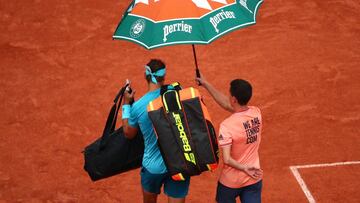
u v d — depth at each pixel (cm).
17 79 3941
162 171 2011
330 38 4322
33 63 4144
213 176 2914
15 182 2933
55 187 2891
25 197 2817
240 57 4103
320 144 3131
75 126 3409
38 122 3456
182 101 1911
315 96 3606
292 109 3478
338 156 3022
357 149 3077
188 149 1883
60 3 4994
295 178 2856
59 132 3356
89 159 2170
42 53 4278
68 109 3581
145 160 2033
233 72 3919
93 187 2884
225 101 2098
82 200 2791
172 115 1894
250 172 1938
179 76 3897
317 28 4462
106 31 4566
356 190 2744
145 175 2083
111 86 3822
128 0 5050
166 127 1888
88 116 3506
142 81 3862
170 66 4025
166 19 1844
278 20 4594
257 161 1997
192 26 1825
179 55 4162
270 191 2769
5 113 3556
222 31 1833
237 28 1848
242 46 4247
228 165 1936
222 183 2019
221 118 3419
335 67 3931
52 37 4500
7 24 4703
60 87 3834
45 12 4862
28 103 3659
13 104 3653
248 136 1931
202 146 1886
